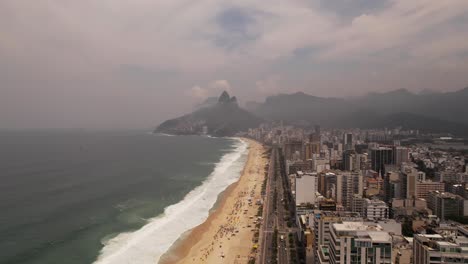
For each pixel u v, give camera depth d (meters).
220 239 193.50
